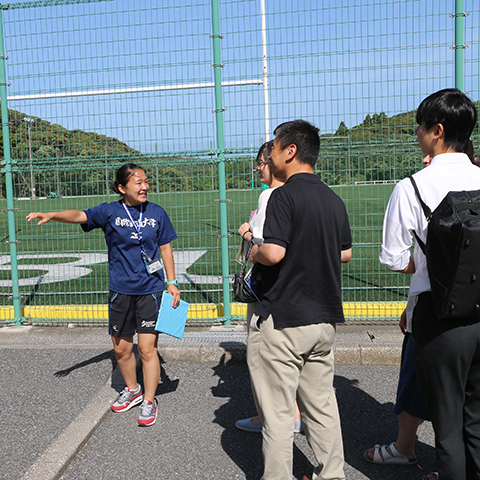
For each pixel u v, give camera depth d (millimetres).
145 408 3225
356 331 4797
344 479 2377
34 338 4996
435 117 2014
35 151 5180
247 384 3840
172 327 3297
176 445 2955
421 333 1996
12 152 5266
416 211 2029
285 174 2367
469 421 1984
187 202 5105
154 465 2738
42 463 2686
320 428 2348
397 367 4113
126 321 3340
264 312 2209
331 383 2375
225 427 3170
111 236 3301
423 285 2021
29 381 3902
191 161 4973
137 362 4148
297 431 3145
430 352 1959
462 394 1961
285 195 2174
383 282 6914
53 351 4566
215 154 4918
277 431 2215
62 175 5199
